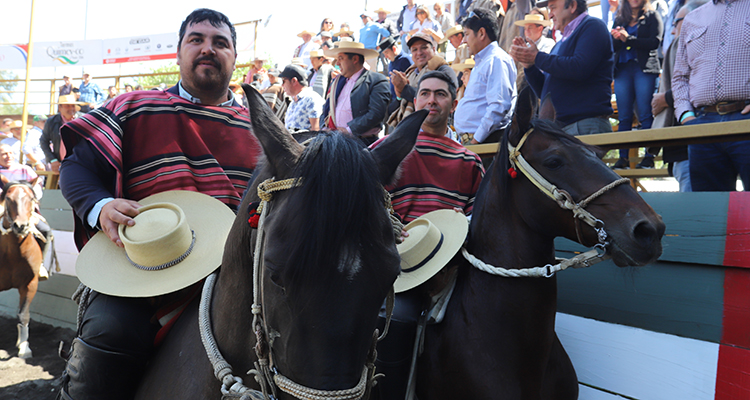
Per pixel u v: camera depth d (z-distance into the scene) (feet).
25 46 42.42
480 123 11.39
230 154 6.28
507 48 15.01
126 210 5.01
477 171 8.07
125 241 4.84
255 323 3.67
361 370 3.39
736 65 8.47
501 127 10.89
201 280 5.20
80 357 4.83
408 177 7.80
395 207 7.79
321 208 3.17
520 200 6.01
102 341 4.77
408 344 6.33
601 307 7.45
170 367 4.67
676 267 6.74
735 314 6.17
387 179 3.98
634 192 5.35
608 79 10.43
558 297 8.00
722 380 6.21
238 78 30.68
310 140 3.92
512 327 5.93
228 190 6.14
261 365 3.64
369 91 12.86
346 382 3.25
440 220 7.25
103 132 5.64
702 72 8.97
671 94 10.71
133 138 5.91
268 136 3.80
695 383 6.42
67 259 18.86
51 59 42.01
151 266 4.98
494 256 6.20
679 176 8.98
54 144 24.27
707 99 8.87
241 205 4.35
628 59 12.09
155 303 5.21
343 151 3.39
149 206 5.18
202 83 6.17
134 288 4.89
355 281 3.22
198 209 5.57
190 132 6.08
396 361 6.20
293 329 3.27
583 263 5.51
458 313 6.33
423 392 6.43
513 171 6.00
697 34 9.13
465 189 7.98
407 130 4.24
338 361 3.24
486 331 6.02
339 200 3.19
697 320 6.49
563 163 5.65
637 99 12.03
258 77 20.45
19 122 34.86
